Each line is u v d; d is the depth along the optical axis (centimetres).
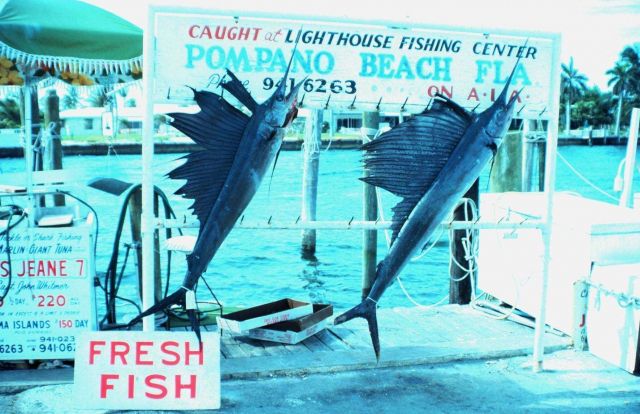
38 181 629
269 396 498
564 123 7556
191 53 455
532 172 980
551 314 632
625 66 7462
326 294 1254
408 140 445
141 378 464
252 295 1244
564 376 542
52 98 1104
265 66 466
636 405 489
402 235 446
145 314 421
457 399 498
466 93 502
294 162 3341
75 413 461
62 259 536
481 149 454
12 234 529
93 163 3697
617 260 595
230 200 430
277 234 1786
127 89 727
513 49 505
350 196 2522
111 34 573
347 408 481
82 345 462
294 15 461
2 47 541
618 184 824
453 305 734
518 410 480
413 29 484
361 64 480
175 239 639
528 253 656
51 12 565
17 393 502
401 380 532
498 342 604
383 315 691
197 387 466
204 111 428
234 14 454
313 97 476
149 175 458
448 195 450
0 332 533
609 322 571
